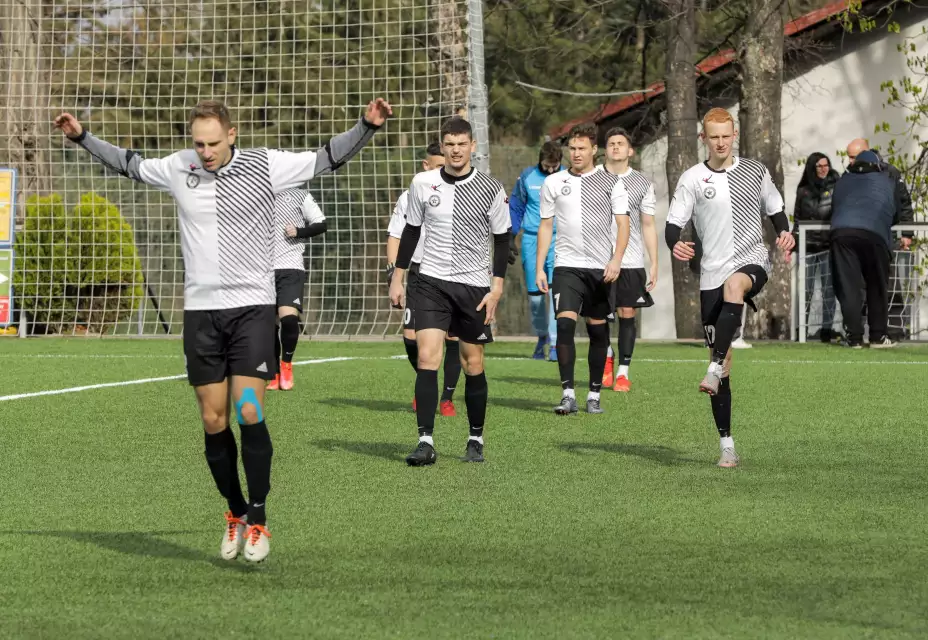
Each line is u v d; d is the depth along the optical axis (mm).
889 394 26359
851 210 39750
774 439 19969
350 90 61812
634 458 18078
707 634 9383
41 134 50344
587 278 23312
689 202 18031
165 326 48906
